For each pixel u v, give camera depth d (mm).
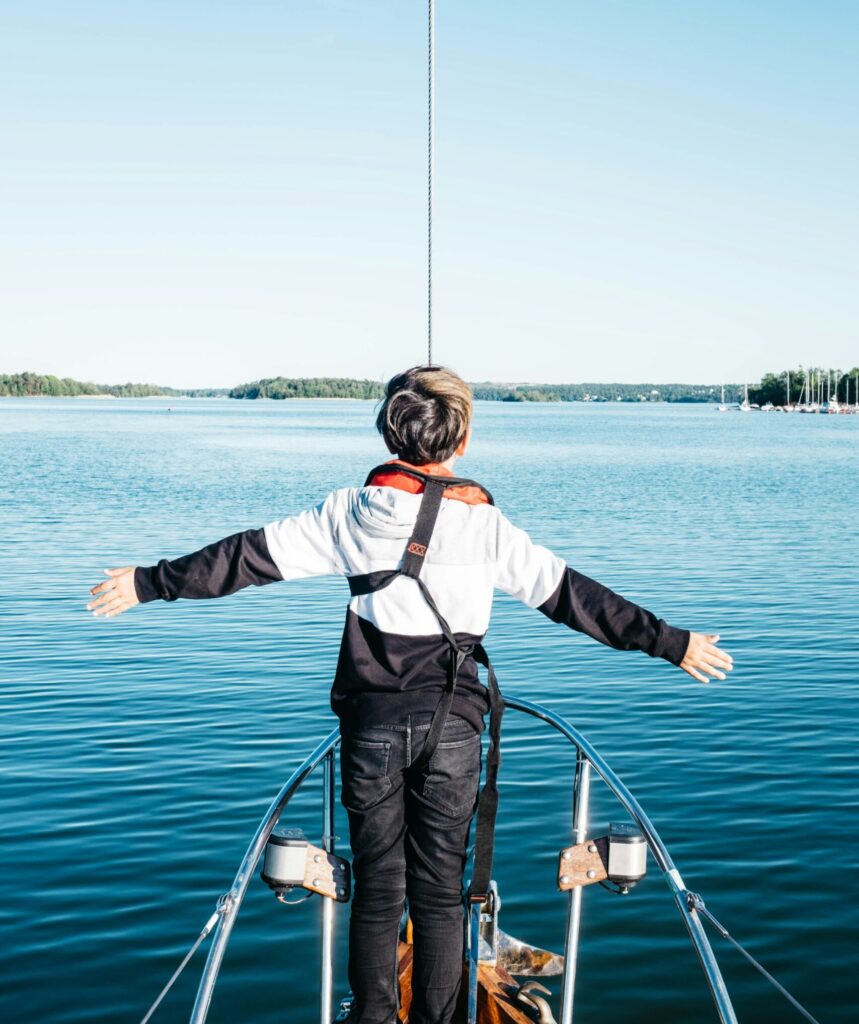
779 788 9406
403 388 2793
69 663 14383
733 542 28438
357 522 2674
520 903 7281
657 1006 6102
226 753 10344
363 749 2682
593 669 13953
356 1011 2838
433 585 2652
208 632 16609
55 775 9727
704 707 12055
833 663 14242
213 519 33312
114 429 121812
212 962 2604
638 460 71750
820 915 7133
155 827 8539
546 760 10117
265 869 2844
